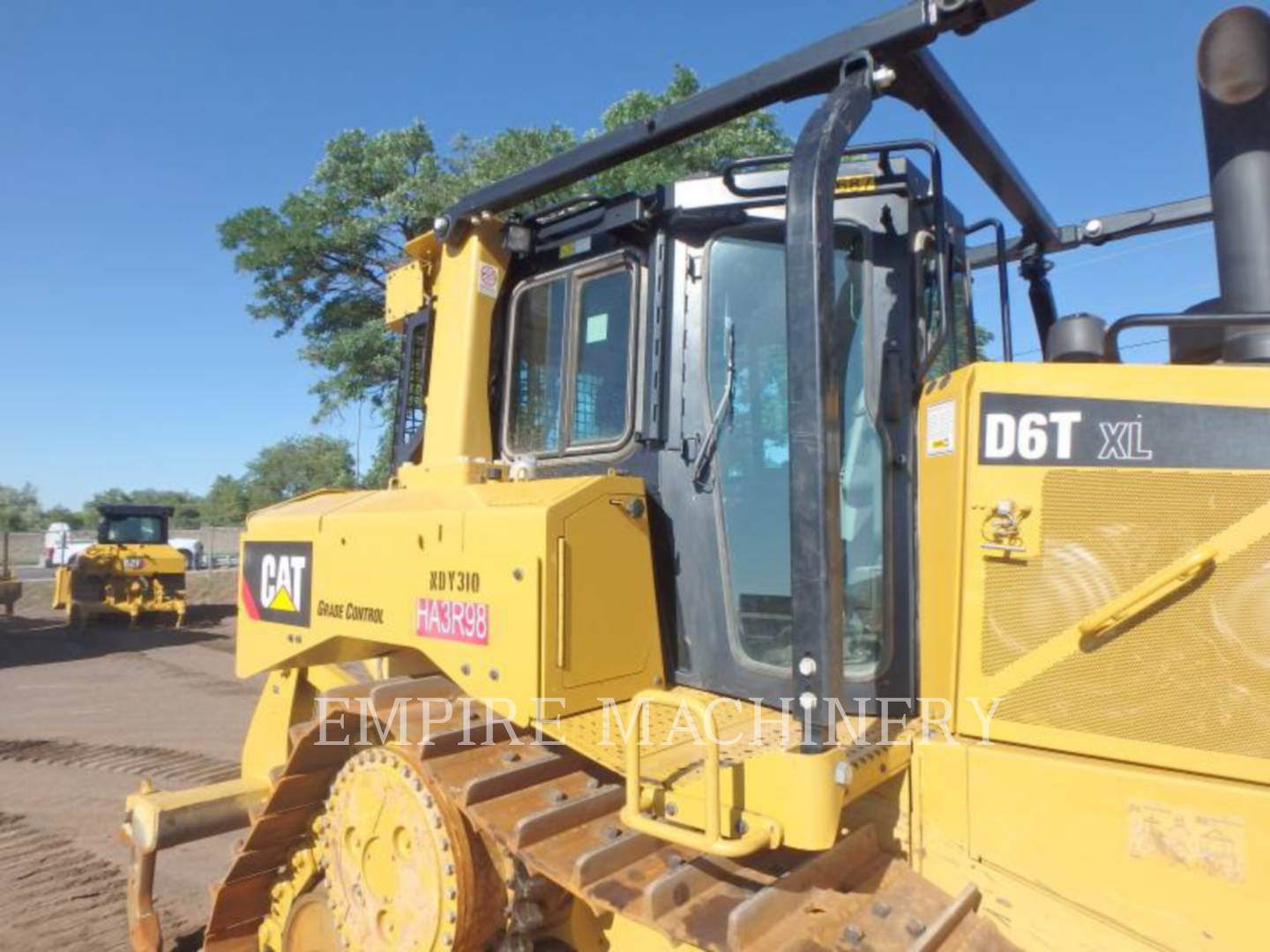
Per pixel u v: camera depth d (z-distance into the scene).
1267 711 1.92
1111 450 2.11
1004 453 2.21
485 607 2.49
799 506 1.97
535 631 2.34
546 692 2.33
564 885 2.14
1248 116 2.25
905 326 2.55
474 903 2.47
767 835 1.89
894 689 2.42
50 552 31.75
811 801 1.88
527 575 2.38
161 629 16.30
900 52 2.28
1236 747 1.94
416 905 2.54
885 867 2.19
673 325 2.74
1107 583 2.09
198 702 9.84
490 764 2.59
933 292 2.69
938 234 2.50
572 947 2.62
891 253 2.61
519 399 3.25
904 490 2.48
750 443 2.63
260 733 4.25
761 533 2.60
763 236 2.68
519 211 4.07
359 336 15.65
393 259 16.95
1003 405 2.22
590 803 2.41
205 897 4.66
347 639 3.10
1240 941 1.83
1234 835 1.85
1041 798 2.05
